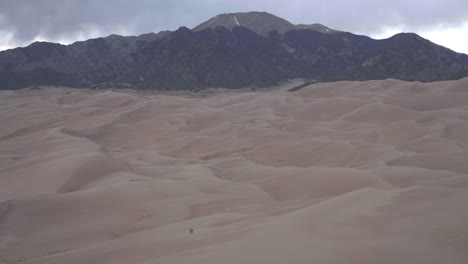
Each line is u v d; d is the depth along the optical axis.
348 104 89.50
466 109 72.88
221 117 89.88
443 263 9.12
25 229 23.69
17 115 108.19
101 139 80.44
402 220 11.95
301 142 56.09
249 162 46.91
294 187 30.83
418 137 54.84
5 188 34.53
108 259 14.57
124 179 33.94
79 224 24.12
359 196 15.30
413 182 28.00
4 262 18.16
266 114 94.94
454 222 11.55
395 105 80.88
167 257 11.80
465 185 24.81
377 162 40.25
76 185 34.03
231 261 10.02
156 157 55.25
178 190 29.31
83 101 123.44
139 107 106.19
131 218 24.48
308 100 106.94
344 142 53.12
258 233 12.41
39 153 56.03
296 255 9.74
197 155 61.75
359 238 10.62
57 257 16.03
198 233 15.51
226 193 29.34
